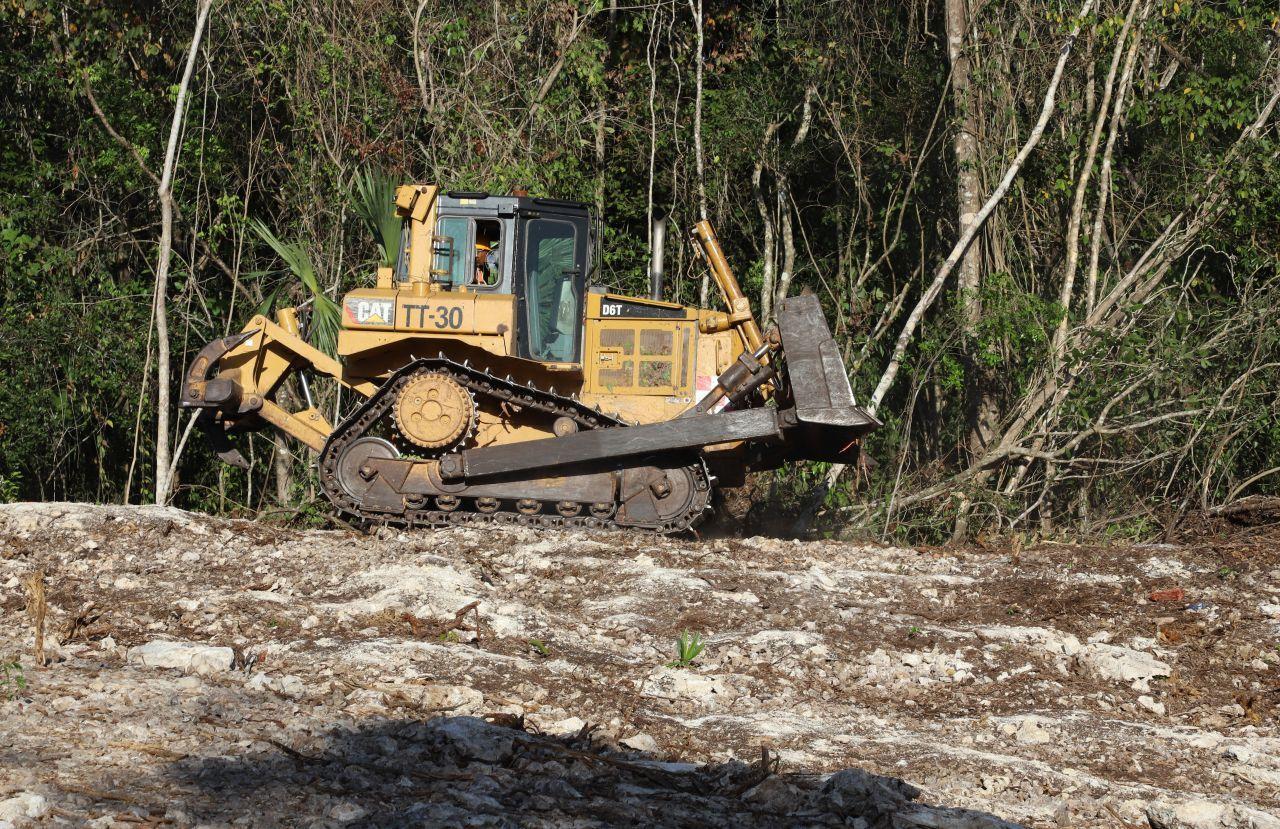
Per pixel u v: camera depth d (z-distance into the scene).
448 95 18.66
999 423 17.39
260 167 19.41
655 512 11.02
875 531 15.84
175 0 18.95
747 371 11.33
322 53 18.16
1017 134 18.52
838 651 7.34
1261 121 16.94
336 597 7.65
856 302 19.67
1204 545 11.11
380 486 11.23
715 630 7.70
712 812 4.32
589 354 11.96
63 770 4.11
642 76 21.42
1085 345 16.61
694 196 20.83
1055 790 5.09
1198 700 6.97
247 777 4.22
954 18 18.22
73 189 18.97
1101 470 16.39
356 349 11.38
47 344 17.81
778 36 20.33
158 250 19.23
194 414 15.95
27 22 18.59
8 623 6.59
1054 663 7.46
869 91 20.06
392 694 5.41
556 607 8.07
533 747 4.85
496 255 11.53
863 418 10.59
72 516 9.52
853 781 4.66
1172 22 18.55
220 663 5.77
